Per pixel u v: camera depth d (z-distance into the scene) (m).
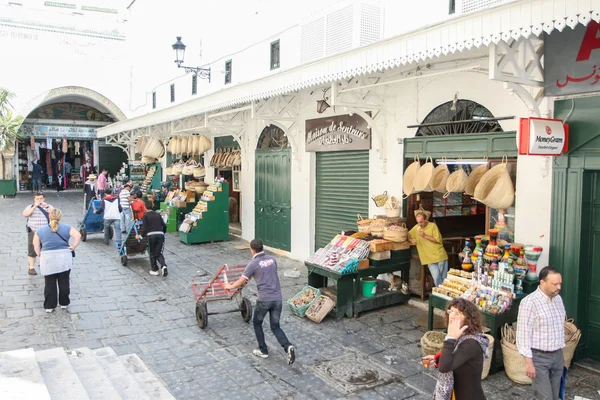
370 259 7.52
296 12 11.03
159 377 5.27
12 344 6.04
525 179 6.15
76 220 17.17
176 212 14.84
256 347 6.13
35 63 23.39
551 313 4.15
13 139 23.30
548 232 5.90
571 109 5.45
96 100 24.73
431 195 8.45
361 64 6.41
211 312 7.21
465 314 3.35
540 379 4.16
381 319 7.19
